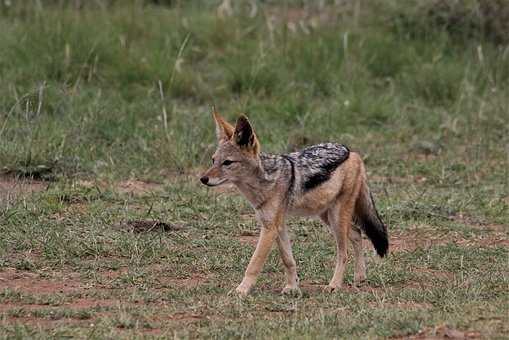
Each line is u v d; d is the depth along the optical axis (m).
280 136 27.83
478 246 19.97
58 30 31.55
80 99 28.33
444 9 36.12
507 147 27.95
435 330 13.80
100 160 24.95
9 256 17.94
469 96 31.58
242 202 22.28
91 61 31.03
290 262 16.52
